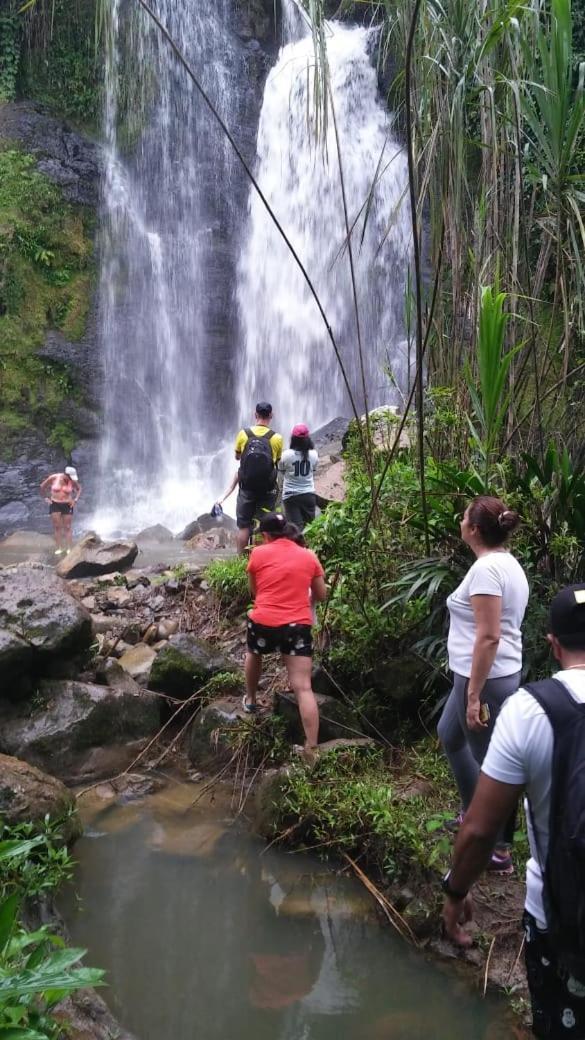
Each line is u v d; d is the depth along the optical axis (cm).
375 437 732
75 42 1852
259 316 1920
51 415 1678
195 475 1778
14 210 1703
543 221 491
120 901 415
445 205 531
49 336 1708
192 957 375
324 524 571
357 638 541
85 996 323
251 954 379
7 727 534
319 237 1855
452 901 226
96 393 1728
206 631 700
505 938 367
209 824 488
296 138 1900
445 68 505
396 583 494
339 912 407
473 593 348
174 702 582
